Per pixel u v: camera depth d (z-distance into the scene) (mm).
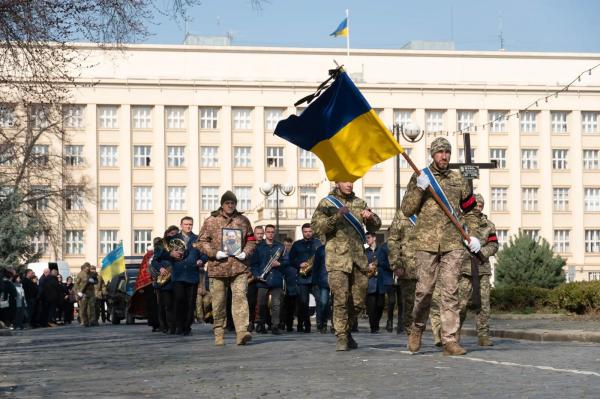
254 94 92062
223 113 91562
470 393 8688
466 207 12555
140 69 90812
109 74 89875
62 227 86312
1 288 34500
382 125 13406
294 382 10117
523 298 30938
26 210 75250
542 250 54500
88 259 89375
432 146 12453
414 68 94688
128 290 40281
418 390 9062
